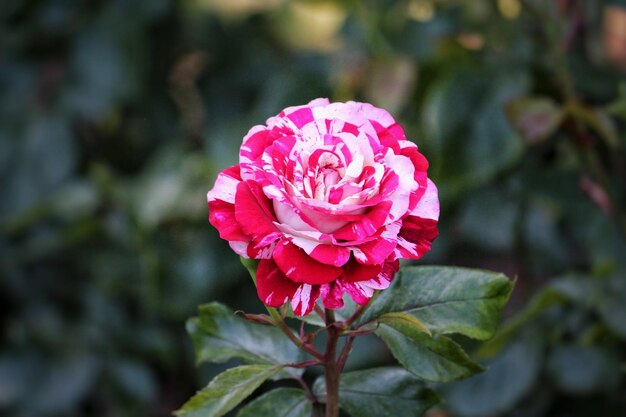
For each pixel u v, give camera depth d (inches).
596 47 37.9
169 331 39.4
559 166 34.7
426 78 36.0
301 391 24.9
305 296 22.3
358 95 38.2
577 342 32.8
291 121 23.3
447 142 33.7
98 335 39.0
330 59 41.3
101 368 38.8
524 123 31.4
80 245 40.8
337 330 23.6
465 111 33.7
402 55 37.1
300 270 22.0
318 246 22.0
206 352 25.5
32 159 41.6
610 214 32.2
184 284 37.1
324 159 22.5
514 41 35.6
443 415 33.9
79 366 38.5
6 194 41.3
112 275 38.7
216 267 37.0
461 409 32.4
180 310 37.3
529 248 34.8
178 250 37.2
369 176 22.4
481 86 33.9
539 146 35.0
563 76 32.6
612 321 30.4
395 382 25.0
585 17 35.8
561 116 31.3
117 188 38.9
